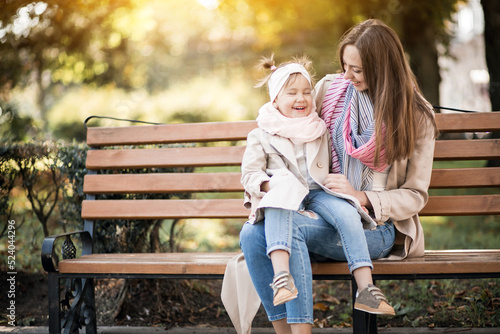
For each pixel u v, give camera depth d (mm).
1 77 8625
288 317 2170
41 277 3812
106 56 10320
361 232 2227
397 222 2500
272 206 2205
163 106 13281
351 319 3264
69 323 2633
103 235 3385
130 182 3074
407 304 3379
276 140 2484
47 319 3322
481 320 3035
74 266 2541
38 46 8609
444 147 2836
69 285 2703
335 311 3451
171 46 14352
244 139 3031
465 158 2822
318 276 2383
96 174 3168
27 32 8180
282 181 2287
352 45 2395
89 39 8844
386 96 2328
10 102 9070
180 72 14930
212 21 12945
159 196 3518
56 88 12625
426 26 8656
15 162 3627
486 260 2316
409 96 2365
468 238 5176
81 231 2990
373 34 2350
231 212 2951
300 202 2238
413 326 3070
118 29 8945
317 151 2473
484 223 5996
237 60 14914
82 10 8227
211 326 3207
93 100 12789
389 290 3699
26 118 8742
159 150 3102
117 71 11734
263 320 3336
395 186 2516
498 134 5859
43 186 3744
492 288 3514
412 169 2457
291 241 2199
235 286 2418
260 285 2295
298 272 2176
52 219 4785
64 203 3564
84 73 9844
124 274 2506
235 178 2988
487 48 6625
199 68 15125
